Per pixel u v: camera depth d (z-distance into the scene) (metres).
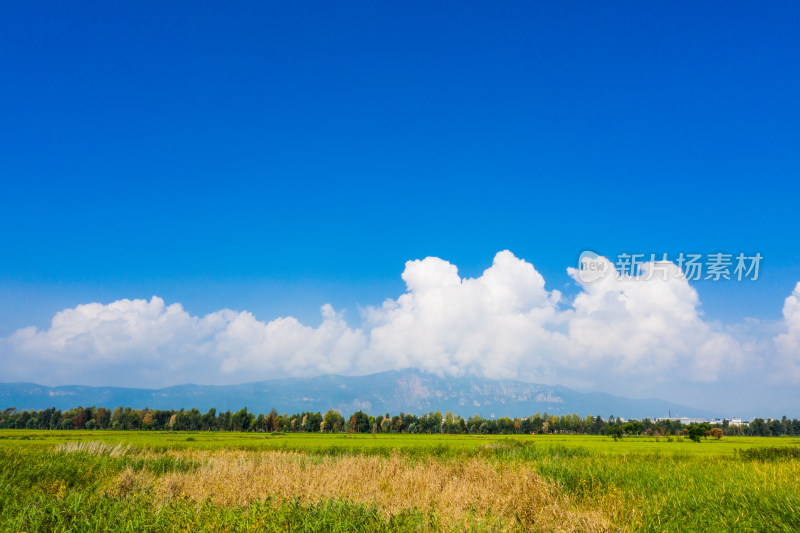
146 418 149.38
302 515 8.14
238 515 7.98
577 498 12.12
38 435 80.88
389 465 15.56
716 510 10.22
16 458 14.82
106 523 7.78
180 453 22.97
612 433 101.19
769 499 10.38
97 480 12.63
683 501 10.84
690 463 20.66
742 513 9.73
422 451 28.97
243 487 10.70
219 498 9.68
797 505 9.68
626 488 12.45
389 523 8.06
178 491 10.61
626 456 26.14
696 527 9.38
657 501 10.88
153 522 7.79
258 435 102.31
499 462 18.30
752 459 27.11
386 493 11.05
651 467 16.89
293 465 15.27
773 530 9.02
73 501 8.95
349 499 9.35
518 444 35.41
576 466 16.11
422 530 7.79
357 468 14.58
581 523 8.87
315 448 35.19
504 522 8.70
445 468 16.22
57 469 13.63
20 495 10.80
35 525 7.78
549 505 10.09
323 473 13.33
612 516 9.62
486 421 153.50
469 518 8.62
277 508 8.53
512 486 11.95
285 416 152.12
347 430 154.38
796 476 12.98
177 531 7.36
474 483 12.88
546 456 21.88
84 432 106.94
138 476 12.63
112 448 22.11
